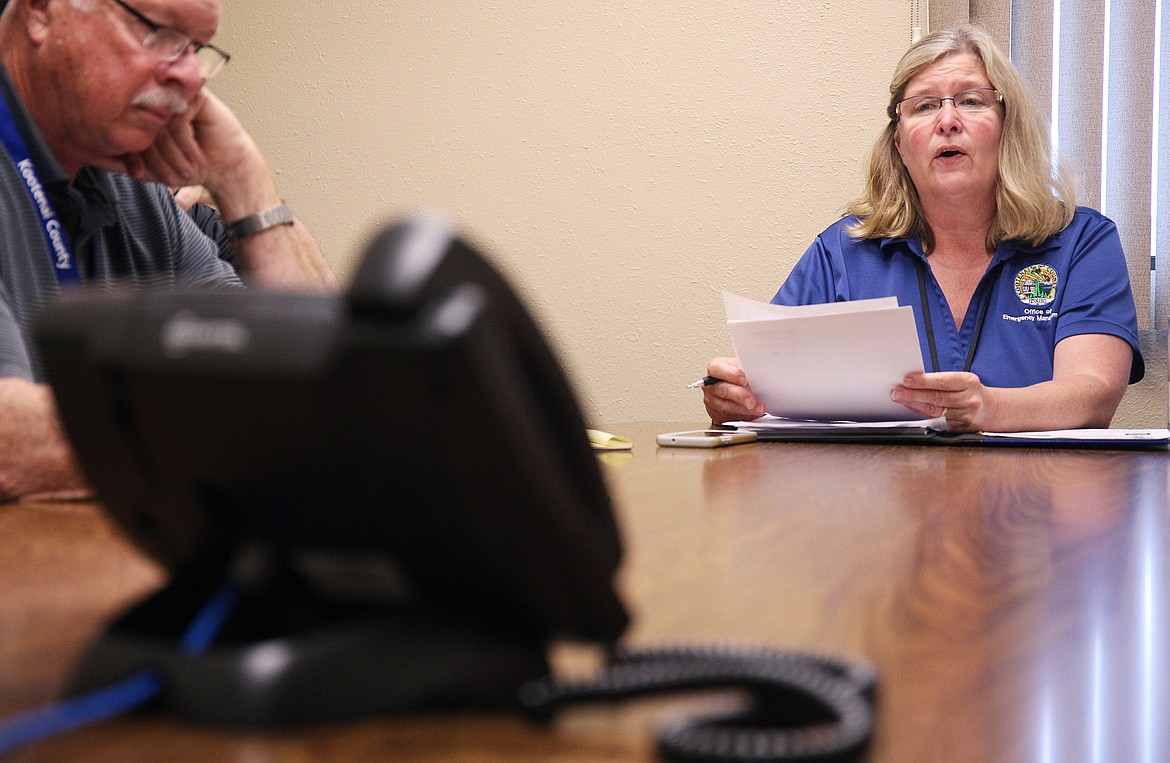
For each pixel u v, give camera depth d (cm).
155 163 145
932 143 205
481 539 33
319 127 300
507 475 32
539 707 33
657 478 108
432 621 35
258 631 34
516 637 36
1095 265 200
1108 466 117
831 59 257
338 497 33
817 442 153
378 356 30
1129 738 32
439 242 31
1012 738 32
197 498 36
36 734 31
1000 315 204
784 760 28
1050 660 41
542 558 34
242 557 37
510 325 33
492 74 284
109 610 51
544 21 279
